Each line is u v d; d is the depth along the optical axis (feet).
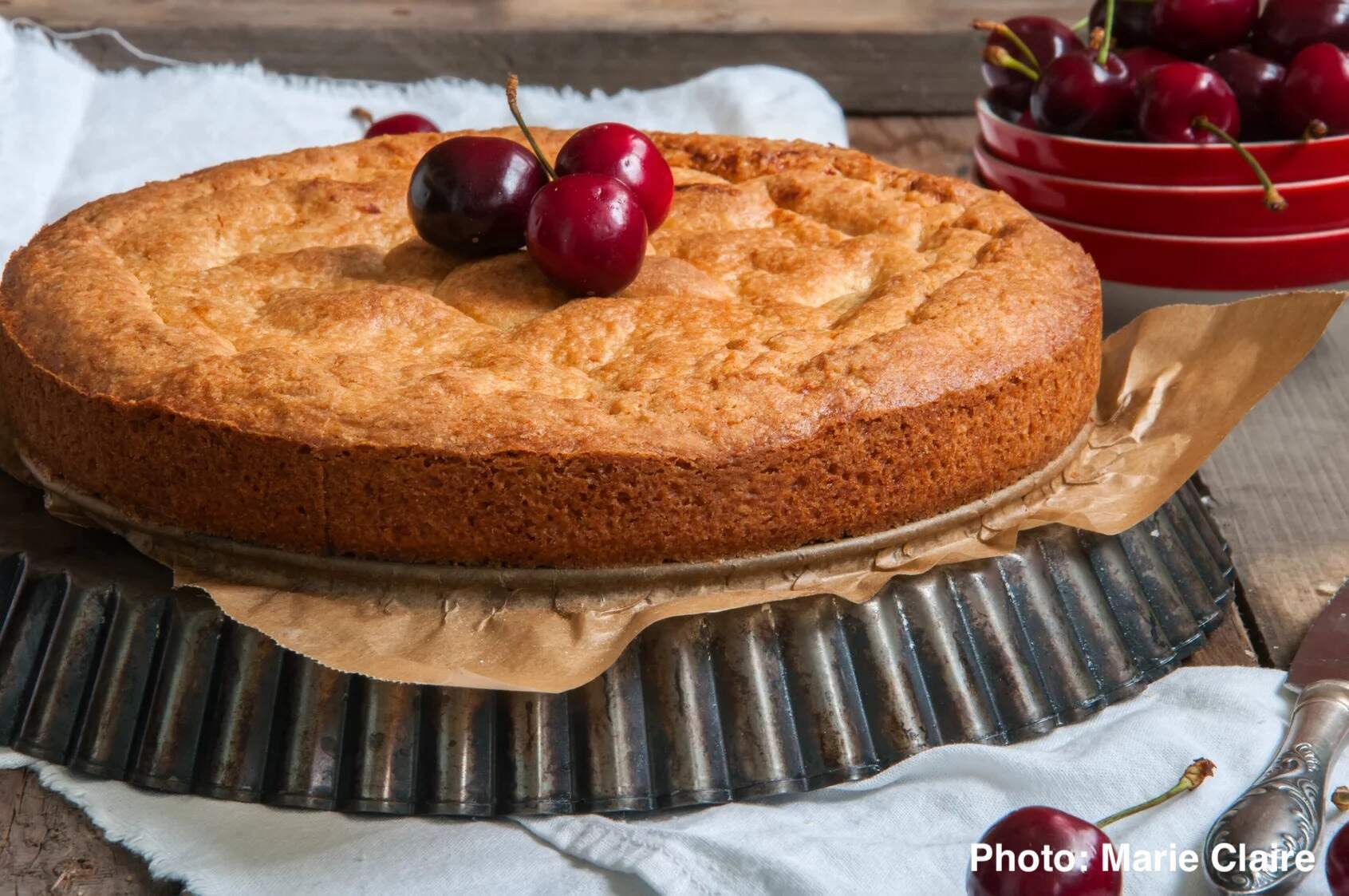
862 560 1.68
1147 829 1.61
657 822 1.63
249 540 1.66
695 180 1.99
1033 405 1.73
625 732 1.64
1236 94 2.10
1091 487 1.78
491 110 2.71
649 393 1.66
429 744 1.63
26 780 1.68
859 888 1.57
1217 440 1.80
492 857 1.60
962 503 1.72
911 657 1.68
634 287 1.79
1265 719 1.70
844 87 2.89
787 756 1.65
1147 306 2.15
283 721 1.65
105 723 1.67
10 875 1.60
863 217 1.92
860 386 1.66
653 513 1.63
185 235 1.87
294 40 2.82
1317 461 2.04
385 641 1.61
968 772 1.65
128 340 1.71
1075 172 2.11
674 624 1.64
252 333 1.74
